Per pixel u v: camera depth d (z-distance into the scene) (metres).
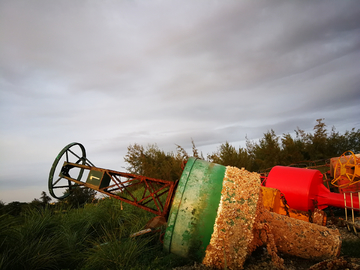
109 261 3.52
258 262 3.29
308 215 4.87
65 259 3.78
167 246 3.20
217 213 3.06
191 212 3.11
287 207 4.95
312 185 5.02
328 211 5.95
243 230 2.98
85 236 4.75
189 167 3.44
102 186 5.29
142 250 3.90
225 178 3.27
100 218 5.41
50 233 4.36
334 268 2.83
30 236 4.03
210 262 3.01
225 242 2.95
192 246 3.08
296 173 5.20
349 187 5.12
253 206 3.09
